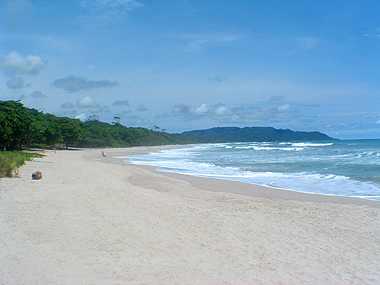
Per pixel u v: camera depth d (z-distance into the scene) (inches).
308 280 392.2
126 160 2406.5
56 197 770.8
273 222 637.9
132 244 489.1
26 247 464.1
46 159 1942.7
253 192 1013.2
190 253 464.8
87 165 1690.5
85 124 5172.2
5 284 357.7
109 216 626.8
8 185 921.5
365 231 593.0
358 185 1137.4
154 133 7244.1
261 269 418.6
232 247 493.4
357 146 4325.8
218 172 1550.2
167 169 1702.8
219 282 378.3
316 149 3713.1
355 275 409.7
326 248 501.4
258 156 2679.6
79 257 436.5
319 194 982.4
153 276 388.2
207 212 697.0
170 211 690.2
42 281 366.0
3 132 2116.1
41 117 3563.0
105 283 365.7
